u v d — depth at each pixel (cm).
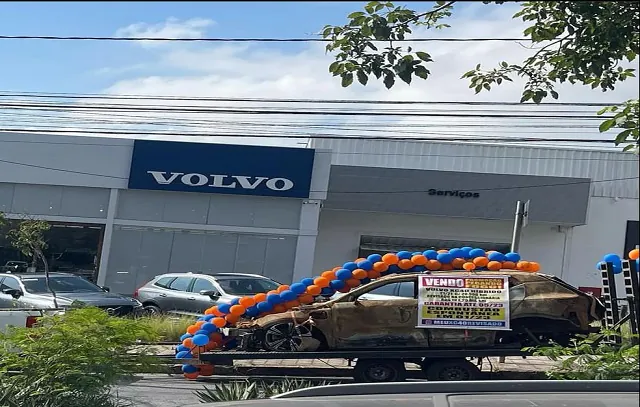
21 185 2828
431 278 1125
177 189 2828
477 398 290
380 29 526
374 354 1105
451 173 3077
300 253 2830
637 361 534
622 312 892
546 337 1116
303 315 1130
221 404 305
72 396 658
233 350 1152
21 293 1708
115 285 2827
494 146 3369
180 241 2853
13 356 666
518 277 1121
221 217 2852
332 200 3092
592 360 566
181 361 1170
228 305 1177
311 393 311
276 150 2825
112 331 698
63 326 681
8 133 2816
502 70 632
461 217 3088
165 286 1850
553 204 3050
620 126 534
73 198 2841
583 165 3306
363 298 1189
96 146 2834
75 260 2836
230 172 2825
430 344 1109
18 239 2542
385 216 3272
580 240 3244
